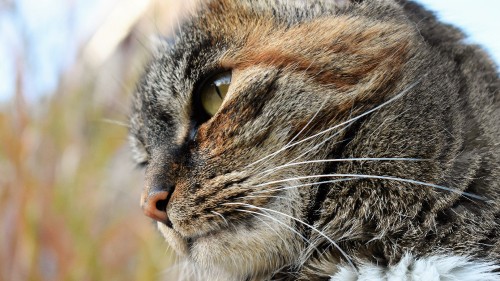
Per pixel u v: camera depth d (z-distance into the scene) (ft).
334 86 2.39
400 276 2.31
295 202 2.39
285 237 2.40
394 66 2.39
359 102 2.38
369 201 2.35
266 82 2.39
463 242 2.31
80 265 2.81
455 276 2.30
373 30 2.40
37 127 2.94
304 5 2.43
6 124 2.89
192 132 2.43
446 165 2.33
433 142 2.34
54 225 2.82
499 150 2.36
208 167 2.39
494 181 2.34
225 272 2.47
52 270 2.81
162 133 2.47
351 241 2.37
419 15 2.47
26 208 2.81
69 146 2.97
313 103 2.39
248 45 2.42
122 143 3.02
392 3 2.44
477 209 2.33
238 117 2.39
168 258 2.81
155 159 2.44
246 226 2.39
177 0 2.60
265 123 2.39
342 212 2.36
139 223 2.94
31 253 2.79
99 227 2.93
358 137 2.37
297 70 2.39
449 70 2.40
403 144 2.35
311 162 2.37
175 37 2.52
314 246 2.38
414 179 2.33
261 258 2.42
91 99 3.04
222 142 2.39
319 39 2.40
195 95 2.44
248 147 2.39
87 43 3.05
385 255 2.34
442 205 2.32
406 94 2.37
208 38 2.45
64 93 3.02
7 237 2.80
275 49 2.40
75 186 2.92
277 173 2.39
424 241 2.32
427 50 2.40
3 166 2.88
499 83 2.48
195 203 2.39
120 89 3.03
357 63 2.39
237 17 2.45
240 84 2.39
